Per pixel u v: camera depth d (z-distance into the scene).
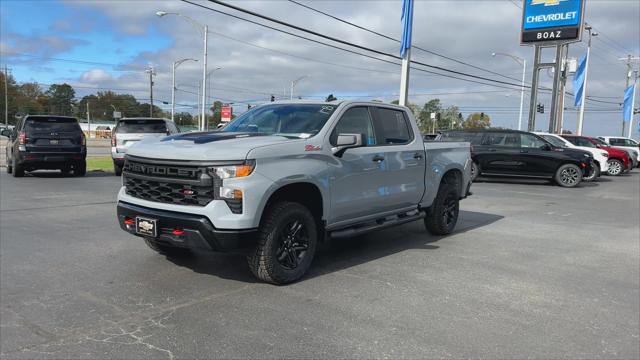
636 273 5.82
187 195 4.67
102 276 5.21
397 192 6.47
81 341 3.65
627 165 23.67
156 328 3.91
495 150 17.44
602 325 4.18
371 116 6.29
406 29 19.27
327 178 5.34
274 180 4.75
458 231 8.21
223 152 4.61
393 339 3.79
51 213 8.87
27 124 14.59
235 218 4.51
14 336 3.72
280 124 5.78
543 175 16.98
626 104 46.50
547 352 3.64
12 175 16.00
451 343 3.75
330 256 6.31
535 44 31.14
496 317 4.30
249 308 4.38
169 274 5.32
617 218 10.05
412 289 5.00
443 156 7.46
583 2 29.12
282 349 3.58
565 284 5.31
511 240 7.55
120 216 5.23
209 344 3.64
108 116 139.25
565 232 8.33
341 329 3.96
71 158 15.01
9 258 5.84
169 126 16.38
